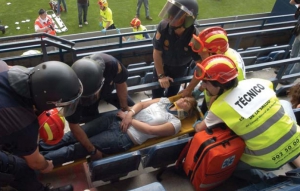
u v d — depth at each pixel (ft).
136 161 7.93
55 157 8.16
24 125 5.23
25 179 7.18
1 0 33.94
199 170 7.66
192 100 9.93
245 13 37.29
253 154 7.39
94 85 6.63
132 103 10.84
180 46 9.26
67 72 5.31
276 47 16.46
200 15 36.01
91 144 8.30
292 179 7.06
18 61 15.38
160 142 9.56
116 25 32.50
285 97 12.94
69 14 33.01
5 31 29.32
